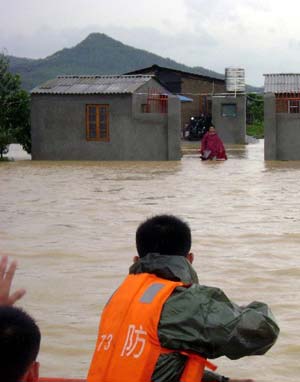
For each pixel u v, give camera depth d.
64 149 33.44
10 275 3.80
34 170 27.38
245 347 4.23
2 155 35.22
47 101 33.41
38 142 33.62
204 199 17.39
